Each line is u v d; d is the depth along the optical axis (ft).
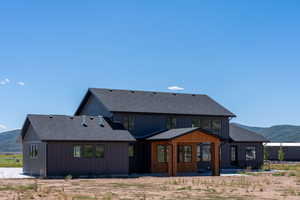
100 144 117.19
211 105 150.20
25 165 128.26
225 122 147.95
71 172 113.19
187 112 139.74
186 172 134.10
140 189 81.71
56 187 84.89
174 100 146.10
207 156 142.10
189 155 135.74
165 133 126.72
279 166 170.50
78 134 115.03
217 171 123.34
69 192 75.46
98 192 75.77
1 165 176.86
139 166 129.80
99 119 125.59
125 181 100.73
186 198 67.97
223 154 148.66
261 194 75.10
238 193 76.33
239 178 112.37
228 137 147.84
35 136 119.75
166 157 130.82
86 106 143.54
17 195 69.87
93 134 116.98
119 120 129.18
